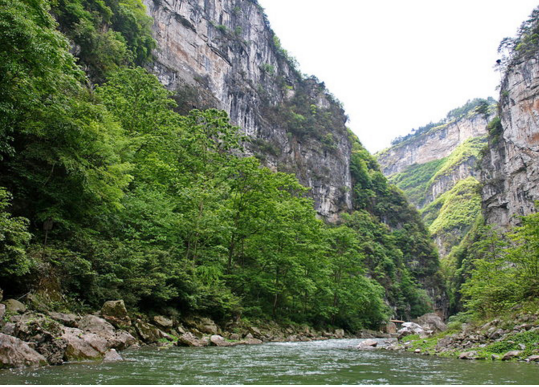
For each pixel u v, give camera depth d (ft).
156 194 77.15
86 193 53.06
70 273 45.68
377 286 169.78
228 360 38.19
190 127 118.01
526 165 252.62
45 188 50.01
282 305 110.73
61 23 124.67
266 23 371.15
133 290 55.67
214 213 79.25
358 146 503.20
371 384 26.32
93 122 52.65
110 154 57.57
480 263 103.04
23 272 36.37
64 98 47.73
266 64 348.59
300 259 108.37
